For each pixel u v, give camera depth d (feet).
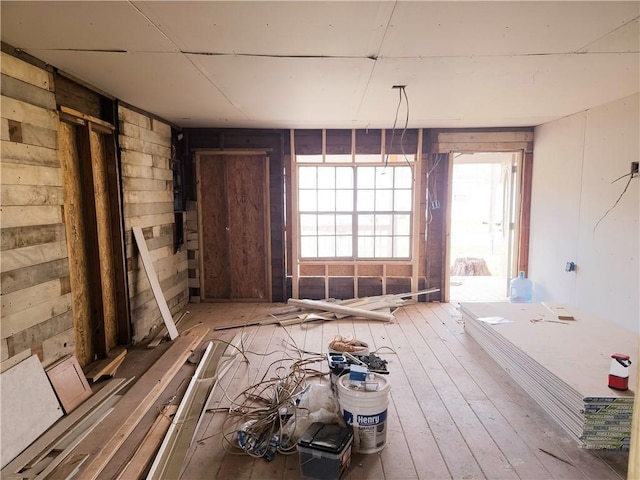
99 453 7.16
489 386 9.93
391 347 12.61
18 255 7.79
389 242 18.51
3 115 7.55
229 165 17.90
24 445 7.30
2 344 7.34
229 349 12.48
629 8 6.43
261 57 8.60
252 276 18.47
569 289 15.01
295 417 7.77
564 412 8.00
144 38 7.56
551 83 10.64
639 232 11.64
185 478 6.77
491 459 7.16
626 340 10.44
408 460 7.16
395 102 12.78
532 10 6.46
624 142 12.19
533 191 17.60
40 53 8.25
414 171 17.83
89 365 10.99
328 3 6.21
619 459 7.12
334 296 18.44
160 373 10.51
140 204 13.57
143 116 13.83
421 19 6.79
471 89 11.23
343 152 17.90
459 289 21.48
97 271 11.34
